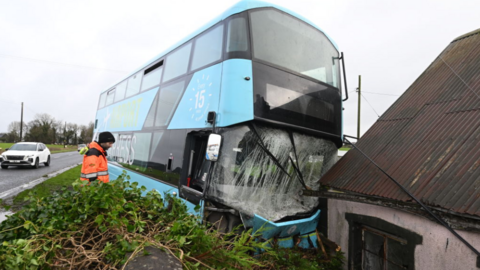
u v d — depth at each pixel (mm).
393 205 3275
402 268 3396
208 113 3848
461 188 2777
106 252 2240
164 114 5391
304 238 4219
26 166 18547
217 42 4105
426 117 4121
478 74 4078
